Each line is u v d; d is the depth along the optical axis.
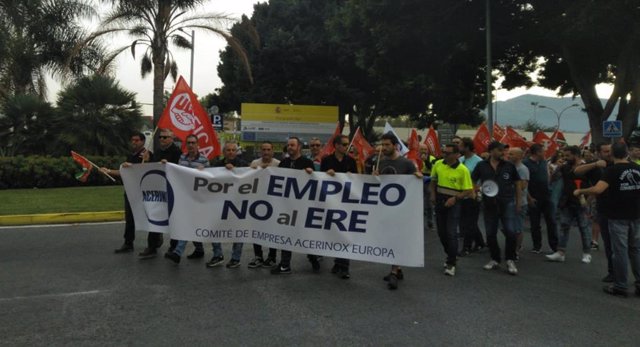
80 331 4.45
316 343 4.26
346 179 6.34
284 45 33.44
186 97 8.41
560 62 25.25
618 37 17.70
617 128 17.91
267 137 32.78
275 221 6.53
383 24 20.03
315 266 6.81
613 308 5.38
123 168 7.01
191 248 8.14
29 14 21.73
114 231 9.51
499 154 7.15
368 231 6.21
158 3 19.34
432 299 5.56
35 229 9.67
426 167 10.91
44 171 16.91
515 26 20.80
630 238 5.92
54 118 19.22
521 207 7.79
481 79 26.72
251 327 4.60
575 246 8.99
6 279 6.07
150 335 4.38
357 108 37.81
